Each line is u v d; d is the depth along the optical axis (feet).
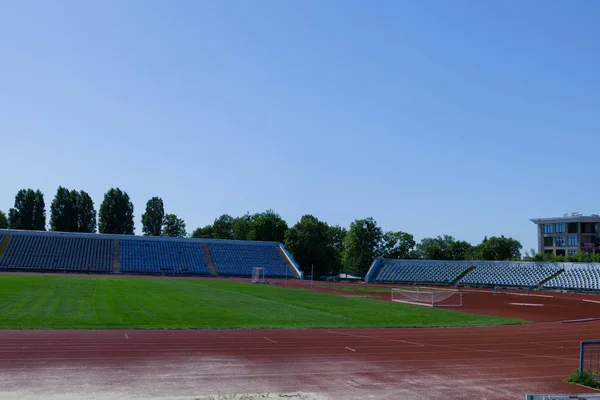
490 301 180.86
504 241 430.61
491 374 57.11
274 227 451.94
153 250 350.64
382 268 335.88
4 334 73.26
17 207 398.42
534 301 182.91
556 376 56.95
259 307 129.49
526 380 54.65
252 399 43.62
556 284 255.29
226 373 53.16
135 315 100.83
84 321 89.40
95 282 204.54
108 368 53.36
